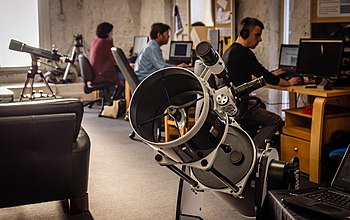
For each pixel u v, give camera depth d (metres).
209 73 2.16
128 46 8.16
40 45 7.90
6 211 3.32
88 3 8.07
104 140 5.33
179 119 2.09
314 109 3.70
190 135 1.85
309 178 3.81
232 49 3.99
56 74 7.78
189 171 2.28
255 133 4.00
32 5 7.82
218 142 1.97
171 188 3.75
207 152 1.96
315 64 4.01
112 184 3.85
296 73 4.27
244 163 2.15
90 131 5.79
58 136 3.00
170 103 2.09
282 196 1.93
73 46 8.08
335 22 4.50
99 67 6.89
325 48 3.92
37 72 4.81
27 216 3.23
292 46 4.76
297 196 1.87
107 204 3.43
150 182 3.89
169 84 2.04
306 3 4.79
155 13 7.67
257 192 2.16
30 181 3.04
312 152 3.74
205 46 2.06
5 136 2.88
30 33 7.86
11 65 7.79
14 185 3.02
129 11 8.09
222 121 2.00
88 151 3.21
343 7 4.41
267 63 5.48
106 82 6.95
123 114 6.75
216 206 3.37
